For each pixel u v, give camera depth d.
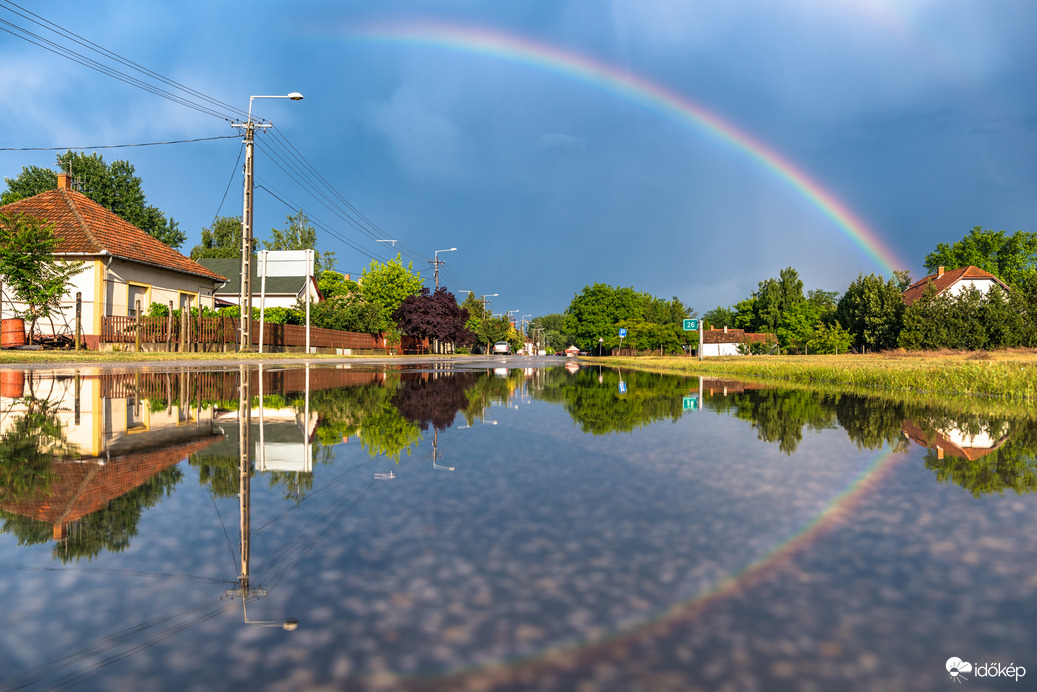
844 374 12.43
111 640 1.15
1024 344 43.66
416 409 6.29
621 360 39.91
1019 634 1.19
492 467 3.00
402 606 1.32
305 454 3.36
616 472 2.88
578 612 1.29
